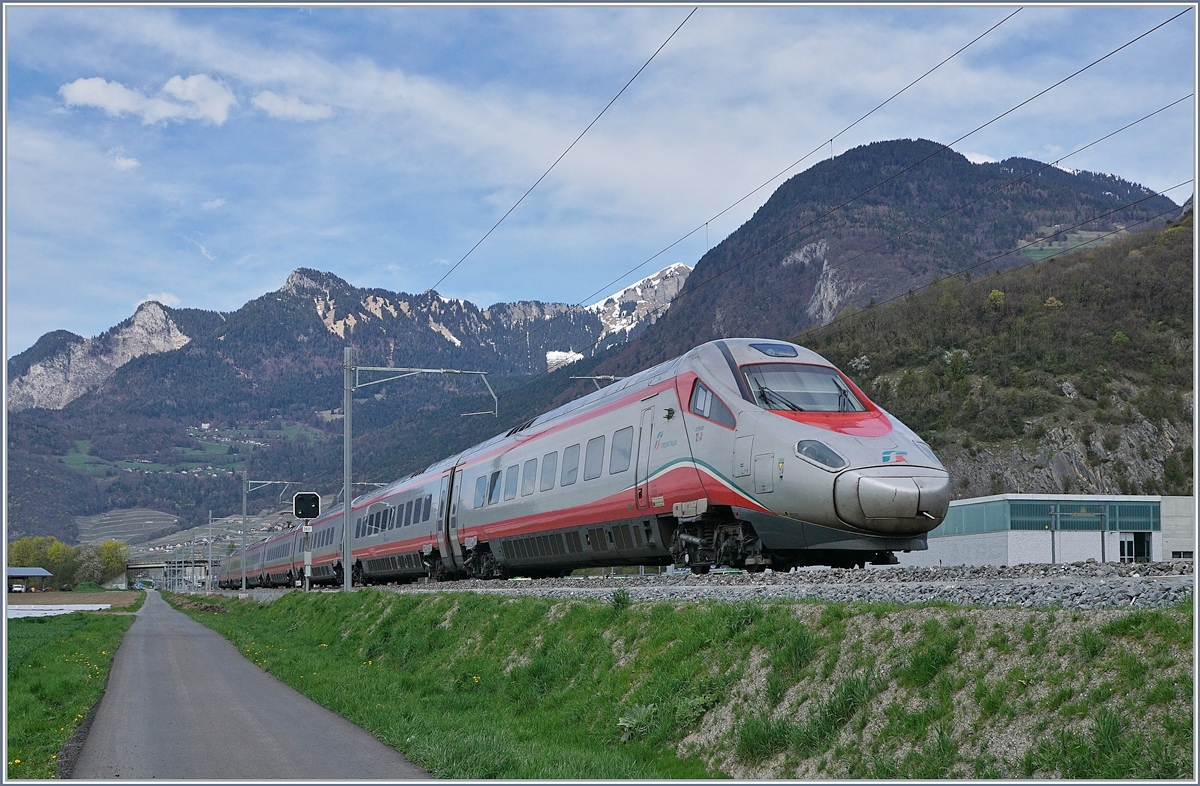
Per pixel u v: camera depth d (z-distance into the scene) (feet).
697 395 69.82
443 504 115.44
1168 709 24.84
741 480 64.23
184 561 543.80
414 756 38.27
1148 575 46.98
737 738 36.60
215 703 55.93
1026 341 376.07
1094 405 344.69
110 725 47.96
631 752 39.96
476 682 56.90
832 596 45.32
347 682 62.44
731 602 47.55
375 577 149.89
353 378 118.73
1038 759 26.18
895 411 365.61
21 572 468.34
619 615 52.90
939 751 28.76
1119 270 397.80
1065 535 142.20
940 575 53.72
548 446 90.79
